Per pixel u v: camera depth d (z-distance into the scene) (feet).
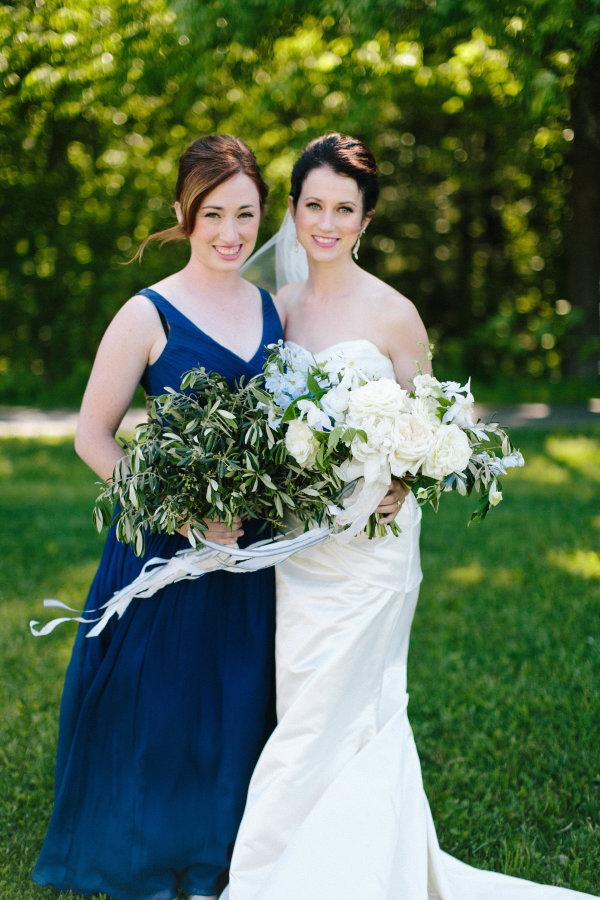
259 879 8.56
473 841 10.16
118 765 9.01
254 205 8.81
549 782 11.19
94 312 49.19
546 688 13.48
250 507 8.18
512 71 25.08
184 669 8.91
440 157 48.83
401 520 8.97
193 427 7.86
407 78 29.48
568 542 20.70
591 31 22.33
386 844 8.26
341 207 9.02
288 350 8.39
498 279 52.49
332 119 33.58
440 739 12.23
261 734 9.12
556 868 9.71
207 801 9.01
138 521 8.10
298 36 28.22
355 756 8.63
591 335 46.73
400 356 9.36
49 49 28.07
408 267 52.16
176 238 9.27
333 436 7.73
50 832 9.19
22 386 46.62
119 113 40.96
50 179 46.50
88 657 9.16
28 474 28.07
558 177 49.44
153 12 26.40
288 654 8.83
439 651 14.85
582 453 30.32
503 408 40.81
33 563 19.39
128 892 9.05
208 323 8.95
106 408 8.86
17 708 13.01
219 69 29.30
